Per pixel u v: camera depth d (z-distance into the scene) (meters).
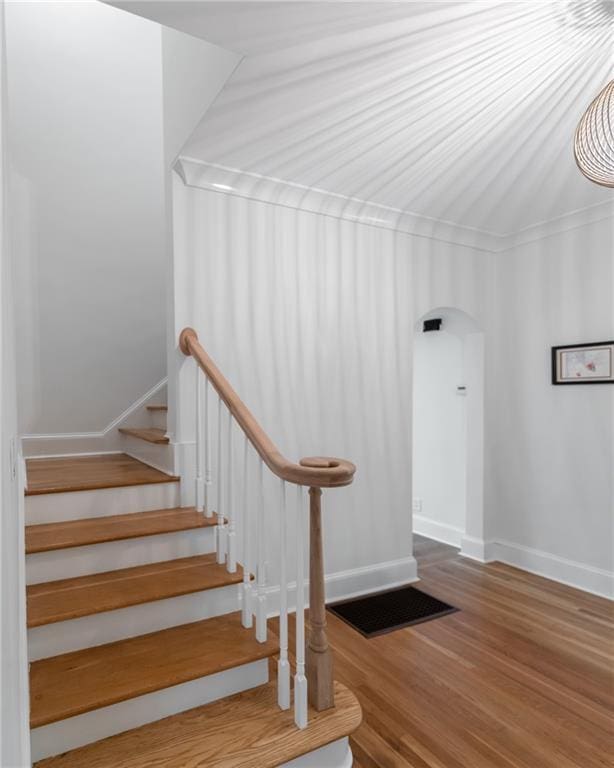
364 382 3.24
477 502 3.86
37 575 2.00
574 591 3.23
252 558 2.78
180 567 2.19
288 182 2.80
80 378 3.37
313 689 1.71
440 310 3.77
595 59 1.84
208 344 2.68
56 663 1.72
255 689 1.83
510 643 2.55
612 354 3.09
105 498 2.39
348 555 3.18
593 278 3.22
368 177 2.77
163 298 3.55
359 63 1.78
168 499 2.54
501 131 2.31
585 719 1.96
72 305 3.26
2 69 1.02
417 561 3.82
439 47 1.71
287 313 2.93
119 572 2.13
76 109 3.09
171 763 1.46
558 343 3.43
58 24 2.99
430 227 3.47
